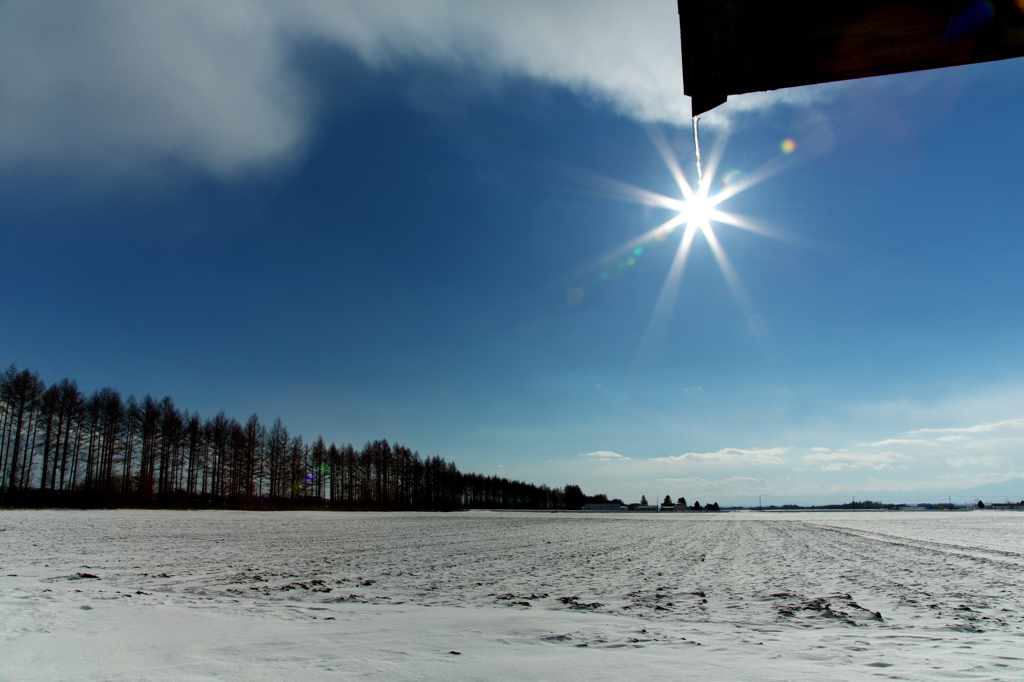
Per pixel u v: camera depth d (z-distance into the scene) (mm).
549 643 7352
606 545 25250
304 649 6656
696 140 2418
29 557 16438
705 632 8234
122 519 38188
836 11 2088
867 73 2105
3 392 53406
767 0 2113
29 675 5328
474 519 55312
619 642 7445
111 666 5688
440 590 12250
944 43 2037
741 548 24016
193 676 5391
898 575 15312
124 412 61469
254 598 10664
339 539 26312
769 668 6020
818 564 18000
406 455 97062
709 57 2174
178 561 16531
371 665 5992
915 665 6156
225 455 69500
